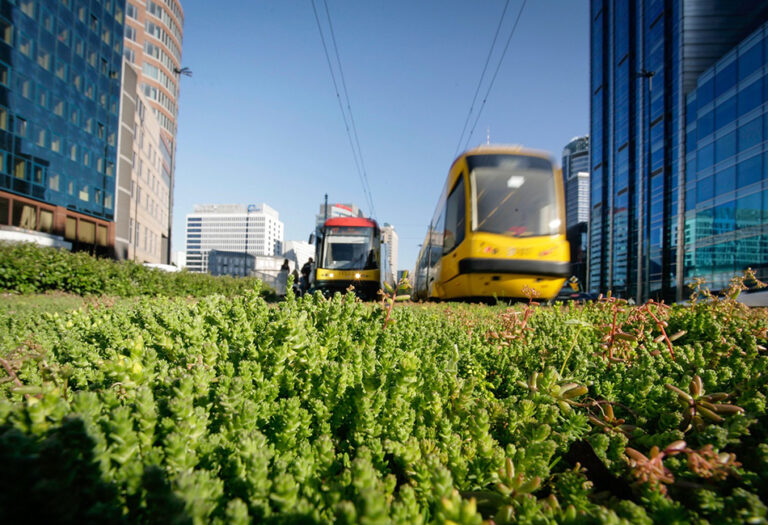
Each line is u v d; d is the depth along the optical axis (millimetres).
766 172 37500
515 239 11234
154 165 75438
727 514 837
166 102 93750
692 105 51031
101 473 719
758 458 1053
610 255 75000
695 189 48688
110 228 45094
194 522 653
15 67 33062
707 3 53812
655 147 60656
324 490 864
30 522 535
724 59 43500
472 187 11844
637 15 68438
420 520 744
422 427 1275
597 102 83188
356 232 20500
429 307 5859
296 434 1116
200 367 1224
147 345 1697
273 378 1345
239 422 971
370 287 19828
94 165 42531
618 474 1116
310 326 1928
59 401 813
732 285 2500
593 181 83938
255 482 781
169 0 94562
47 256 12062
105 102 44344
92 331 2027
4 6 31922
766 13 51031
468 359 1839
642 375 1562
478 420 1127
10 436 608
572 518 825
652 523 820
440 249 14328
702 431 1217
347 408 1247
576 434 1263
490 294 11828
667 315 2434
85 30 41188
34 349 1787
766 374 1368
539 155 12344
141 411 873
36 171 35125
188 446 893
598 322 2736
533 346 2166
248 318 2127
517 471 1068
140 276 14359
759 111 38344
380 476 970
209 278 17750
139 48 86938
